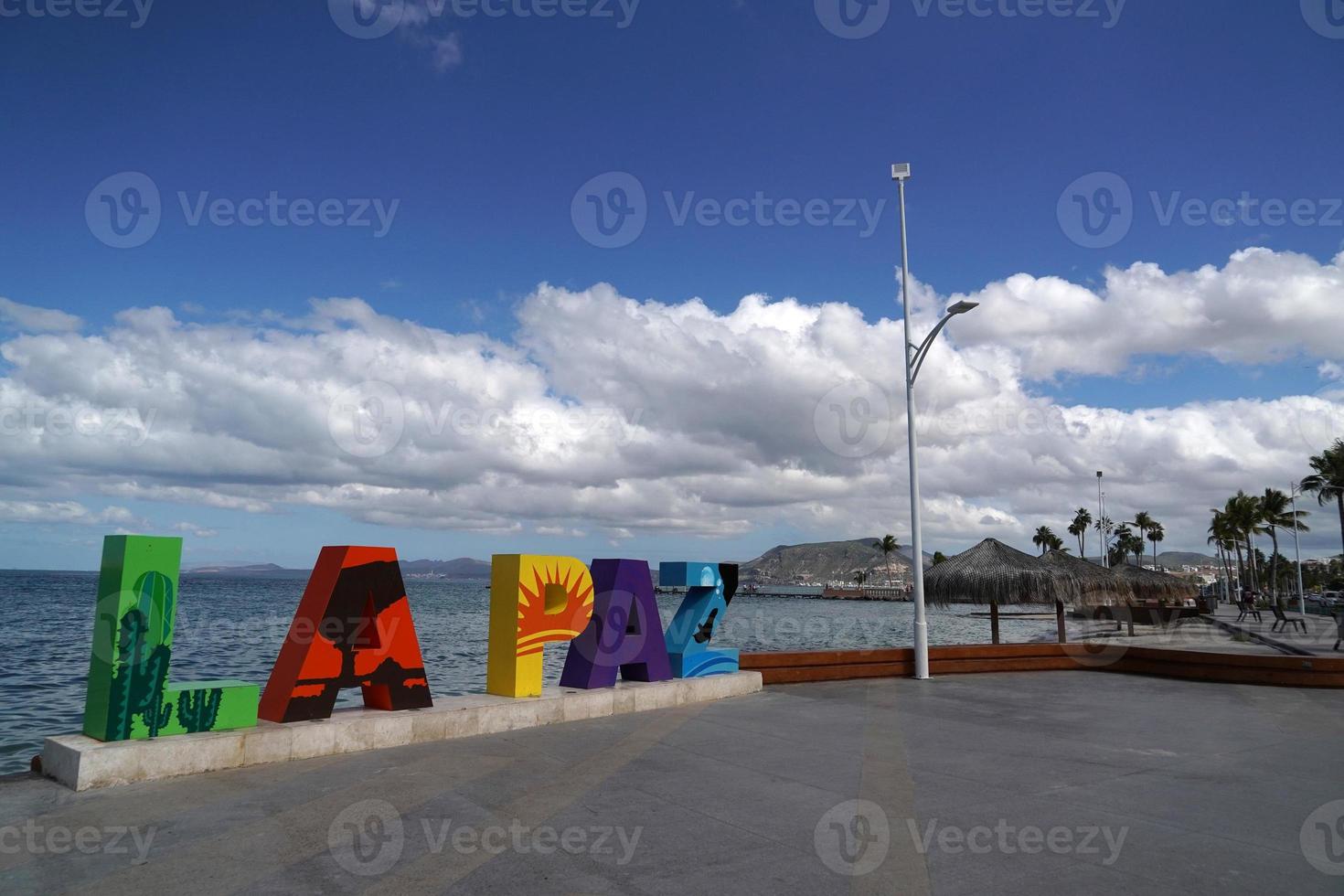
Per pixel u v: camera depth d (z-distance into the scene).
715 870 5.32
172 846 5.60
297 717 8.41
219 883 4.95
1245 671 15.16
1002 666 16.86
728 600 13.73
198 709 7.78
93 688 7.54
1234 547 101.31
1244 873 5.35
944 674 16.39
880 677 15.78
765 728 10.41
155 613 7.58
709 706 12.22
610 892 4.92
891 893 4.96
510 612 10.66
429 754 8.50
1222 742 9.72
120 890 4.83
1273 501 86.88
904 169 16.66
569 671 11.67
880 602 171.25
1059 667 17.25
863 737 9.88
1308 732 10.40
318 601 8.82
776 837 6.00
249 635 41.50
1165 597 24.25
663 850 5.69
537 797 6.96
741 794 7.20
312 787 7.11
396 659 9.23
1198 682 15.40
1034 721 11.07
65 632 41.53
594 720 10.82
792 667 14.88
